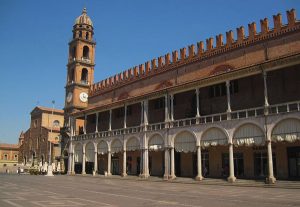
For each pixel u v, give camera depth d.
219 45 42.84
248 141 32.78
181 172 44.34
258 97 36.28
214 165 40.22
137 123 54.09
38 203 16.83
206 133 37.12
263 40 37.75
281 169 33.66
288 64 30.69
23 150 104.12
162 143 42.72
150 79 53.69
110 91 64.38
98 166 63.22
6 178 47.81
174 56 49.56
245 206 15.80
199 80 38.25
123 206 15.76
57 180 42.94
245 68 33.53
